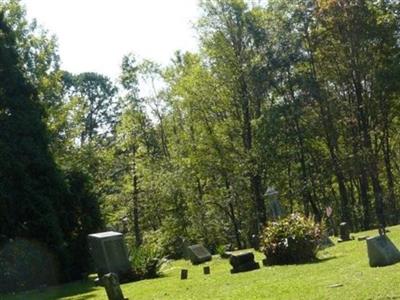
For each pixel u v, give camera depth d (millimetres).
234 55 42750
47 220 25547
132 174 48188
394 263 14016
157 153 49969
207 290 14352
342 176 44375
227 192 43812
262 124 41281
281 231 18359
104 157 44594
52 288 23500
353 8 42219
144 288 16938
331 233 35688
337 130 44656
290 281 13664
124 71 49406
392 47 42656
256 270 17297
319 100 43406
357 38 42562
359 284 11664
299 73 43094
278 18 43406
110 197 46625
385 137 45750
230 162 43094
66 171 28203
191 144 44594
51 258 25672
